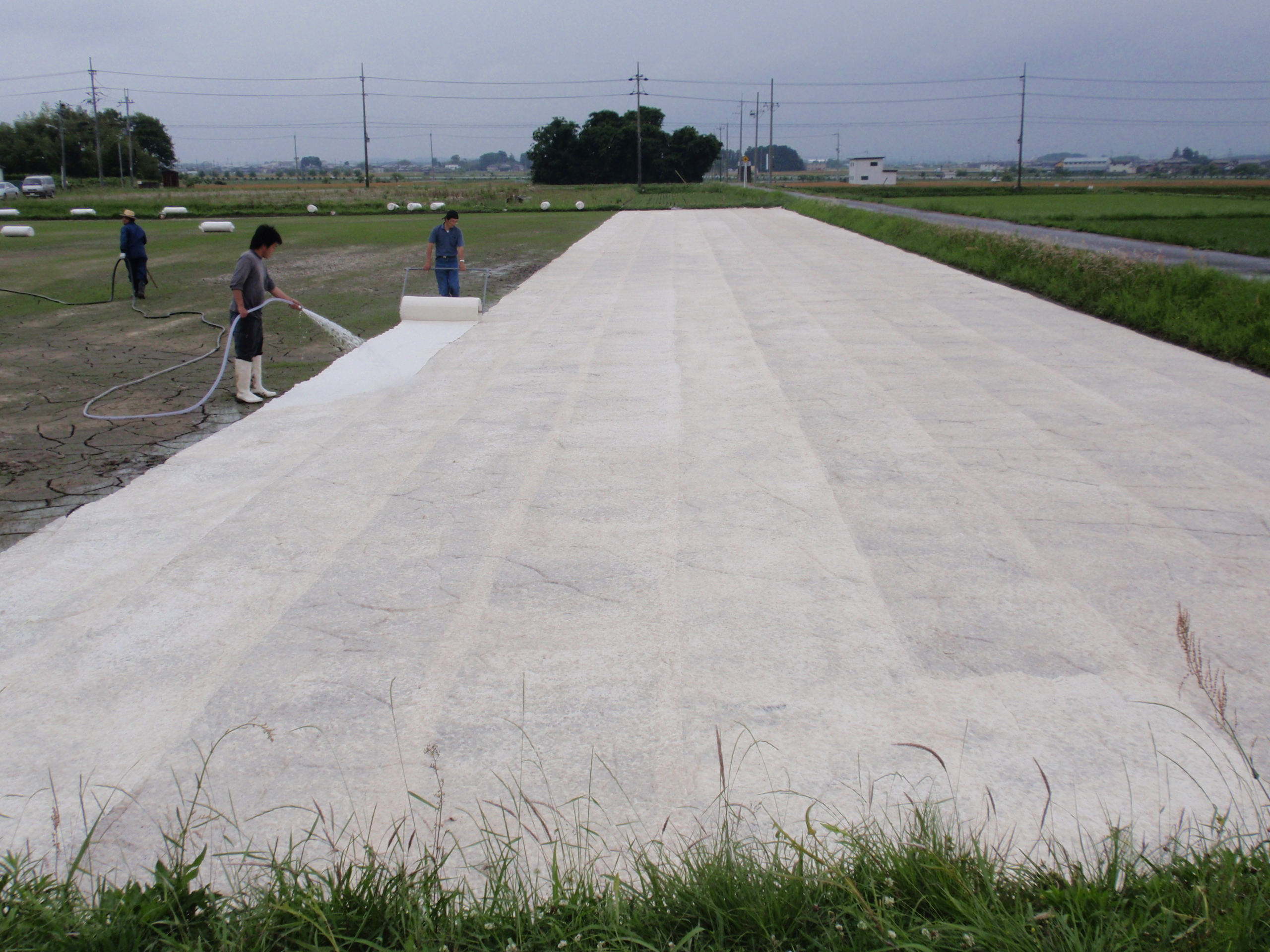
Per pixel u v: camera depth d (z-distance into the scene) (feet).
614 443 21.61
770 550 15.42
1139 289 39.68
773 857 8.04
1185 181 335.47
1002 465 19.48
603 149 328.49
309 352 34.24
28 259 74.33
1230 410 23.61
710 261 64.39
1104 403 24.36
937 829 8.38
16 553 16.26
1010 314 39.01
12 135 321.73
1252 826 8.64
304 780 9.74
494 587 14.25
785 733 10.39
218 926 7.36
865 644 12.29
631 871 8.27
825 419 23.18
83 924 7.28
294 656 12.32
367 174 297.74
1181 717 10.50
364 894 7.64
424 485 19.06
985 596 13.58
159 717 10.99
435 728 10.62
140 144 399.03
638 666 11.87
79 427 24.47
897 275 53.83
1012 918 7.13
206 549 15.90
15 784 9.79
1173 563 14.60
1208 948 6.76
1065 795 9.23
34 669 12.19
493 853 8.24
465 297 46.29
